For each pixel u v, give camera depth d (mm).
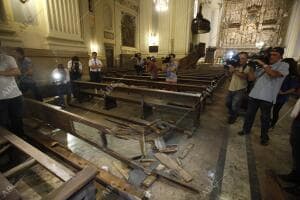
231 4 18656
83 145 3000
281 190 1927
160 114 4566
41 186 2078
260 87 2963
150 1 13773
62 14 6582
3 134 2268
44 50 5961
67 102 5672
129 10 12664
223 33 19625
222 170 2373
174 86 4883
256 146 3049
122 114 4578
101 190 1966
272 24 17109
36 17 5863
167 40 14508
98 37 9984
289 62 3314
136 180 2150
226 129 3740
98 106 5395
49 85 5176
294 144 2066
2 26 5004
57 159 2613
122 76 7598
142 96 4246
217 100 6238
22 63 4449
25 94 4617
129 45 13320
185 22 13773
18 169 1631
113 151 2678
